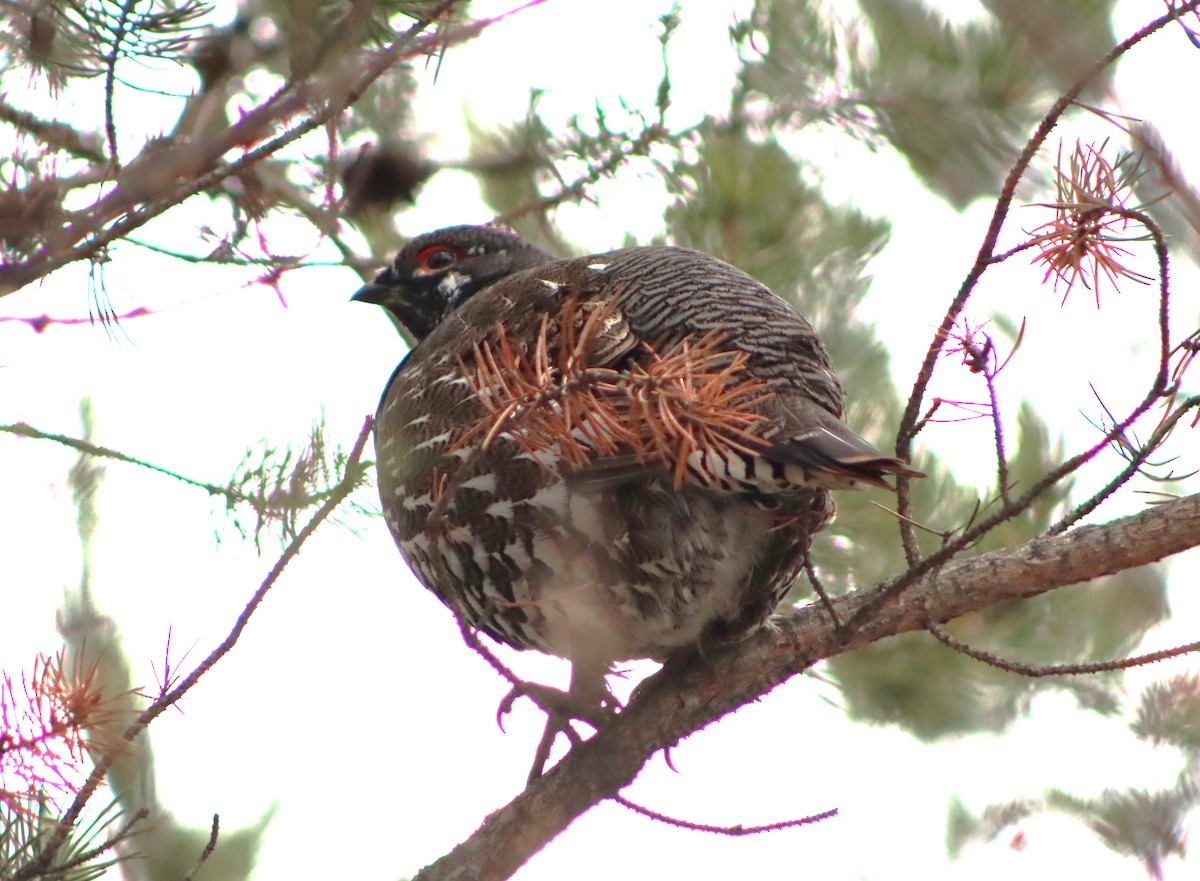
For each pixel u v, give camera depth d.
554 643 8.53
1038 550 7.19
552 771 7.87
